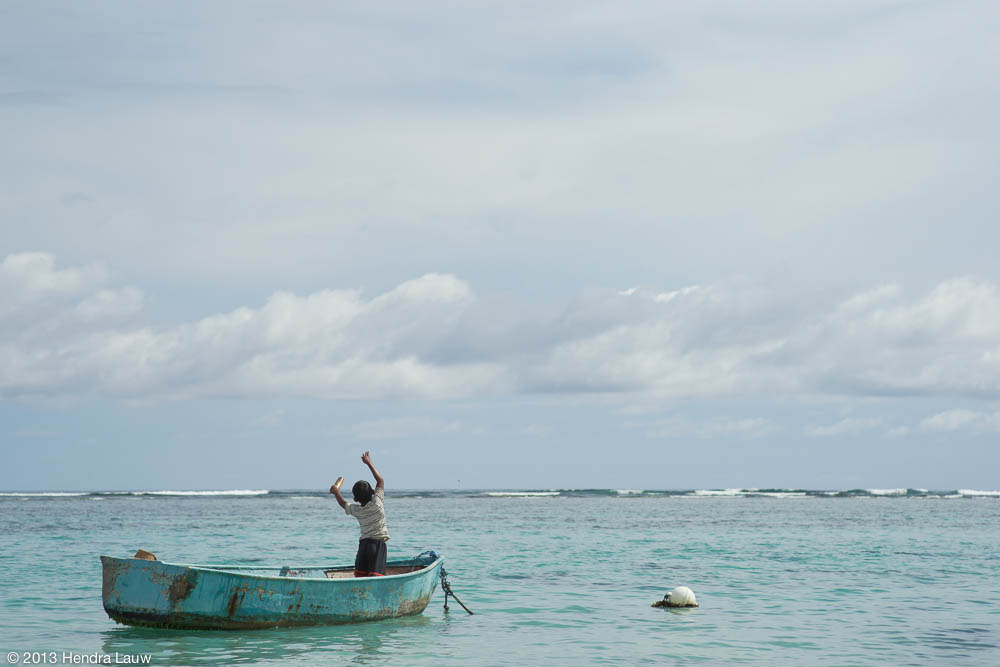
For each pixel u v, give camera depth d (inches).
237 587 666.2
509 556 1493.6
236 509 4116.6
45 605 869.8
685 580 1136.2
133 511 3789.4
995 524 2721.5
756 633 745.0
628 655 652.7
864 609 885.2
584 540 1920.5
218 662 610.5
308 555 1486.2
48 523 2620.6
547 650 668.1
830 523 2780.5
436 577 844.6
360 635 705.6
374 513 748.6
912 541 1918.1
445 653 652.1
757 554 1556.3
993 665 625.6
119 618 662.5
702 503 5457.7
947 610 879.7
